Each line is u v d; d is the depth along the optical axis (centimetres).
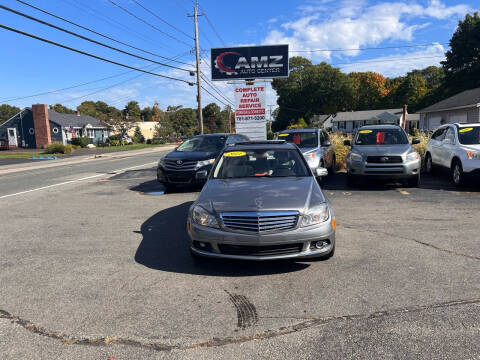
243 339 287
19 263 475
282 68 2241
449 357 256
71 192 1083
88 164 2206
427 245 501
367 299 347
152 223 677
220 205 427
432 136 1201
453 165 971
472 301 336
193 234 426
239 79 2288
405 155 934
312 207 421
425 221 629
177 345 282
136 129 7388
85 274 431
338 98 7200
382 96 8706
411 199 820
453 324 298
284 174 537
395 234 557
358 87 8688
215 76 2309
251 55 2264
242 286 387
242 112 2000
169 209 800
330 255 439
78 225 678
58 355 272
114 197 977
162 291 379
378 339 281
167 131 8106
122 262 470
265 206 414
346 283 385
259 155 584
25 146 4972
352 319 312
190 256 489
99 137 6159
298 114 7319
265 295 363
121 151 3994
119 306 348
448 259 445
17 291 387
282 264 446
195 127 11088
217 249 414
